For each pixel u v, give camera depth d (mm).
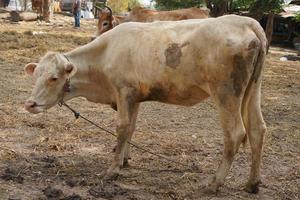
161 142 7371
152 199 5109
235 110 5051
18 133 7414
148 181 5660
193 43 5090
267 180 5980
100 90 5793
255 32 5016
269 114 10000
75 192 5195
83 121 8320
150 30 5422
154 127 8312
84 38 20750
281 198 5418
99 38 5707
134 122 5973
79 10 28141
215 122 8977
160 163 6363
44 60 5480
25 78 12023
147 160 6453
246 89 5148
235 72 4941
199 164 6418
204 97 5387
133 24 5574
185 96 5344
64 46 17812
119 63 5449
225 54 4906
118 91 5523
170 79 5262
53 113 8766
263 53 5051
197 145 7328
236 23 5008
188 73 5160
